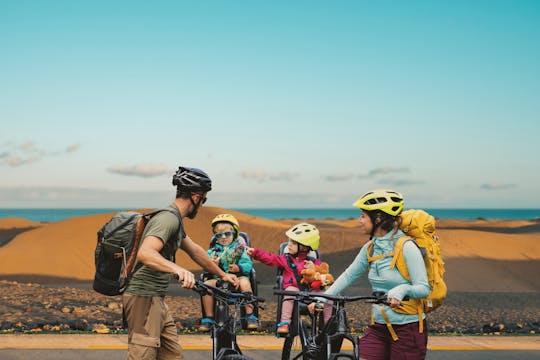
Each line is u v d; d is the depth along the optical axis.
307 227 5.86
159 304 3.72
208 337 7.70
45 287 11.70
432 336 8.44
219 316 4.15
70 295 10.71
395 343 3.97
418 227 4.01
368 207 4.03
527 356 7.28
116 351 6.71
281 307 5.56
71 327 7.95
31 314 8.65
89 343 7.05
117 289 3.65
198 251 4.12
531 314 11.35
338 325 4.18
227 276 4.23
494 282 22.77
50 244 29.20
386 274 3.99
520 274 24.41
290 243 5.85
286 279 5.72
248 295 3.96
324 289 5.66
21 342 6.98
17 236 31.62
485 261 26.19
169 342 3.83
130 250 3.65
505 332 9.20
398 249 3.94
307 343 4.54
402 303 3.95
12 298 9.86
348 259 26.75
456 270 24.11
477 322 10.05
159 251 3.64
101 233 3.68
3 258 27.22
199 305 10.66
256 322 6.00
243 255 6.01
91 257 28.45
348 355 4.08
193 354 6.78
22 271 26.14
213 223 6.32
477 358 7.11
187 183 3.77
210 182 3.85
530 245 29.44
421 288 3.82
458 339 8.22
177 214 3.73
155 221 3.64
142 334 3.63
